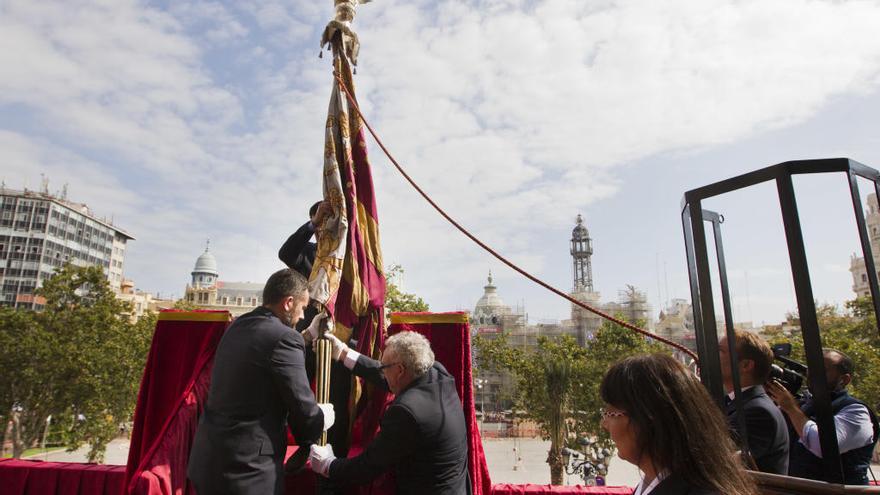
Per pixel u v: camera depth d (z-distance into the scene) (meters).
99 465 4.40
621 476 36.75
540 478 36.22
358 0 4.82
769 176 2.45
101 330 32.50
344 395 3.92
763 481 2.40
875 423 3.31
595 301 71.88
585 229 112.38
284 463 3.17
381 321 4.21
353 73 4.65
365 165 4.52
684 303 73.06
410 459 2.96
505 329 74.38
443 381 3.22
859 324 35.56
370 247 4.29
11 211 73.00
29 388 30.30
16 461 4.46
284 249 4.25
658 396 1.52
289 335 2.93
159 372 4.01
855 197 2.35
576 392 33.44
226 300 103.94
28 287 72.00
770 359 3.23
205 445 2.78
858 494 2.11
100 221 89.00
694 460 1.42
